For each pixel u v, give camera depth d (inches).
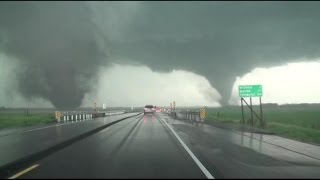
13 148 682.2
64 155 624.4
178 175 442.9
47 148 673.6
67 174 445.7
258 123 1674.5
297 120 2320.4
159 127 1421.0
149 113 3602.4
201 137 1000.9
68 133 1027.3
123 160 566.9
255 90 1678.2
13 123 1669.5
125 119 2284.7
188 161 562.3
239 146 791.1
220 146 787.4
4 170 470.0
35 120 1926.7
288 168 513.3
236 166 522.6
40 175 440.8
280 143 861.8
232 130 1282.0
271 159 601.6
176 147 756.0
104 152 665.0
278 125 1631.4
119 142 847.1
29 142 786.2
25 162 543.5
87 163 534.9
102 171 467.5
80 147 746.8
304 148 768.3
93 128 1237.7
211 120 2084.2
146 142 850.8
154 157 603.8
